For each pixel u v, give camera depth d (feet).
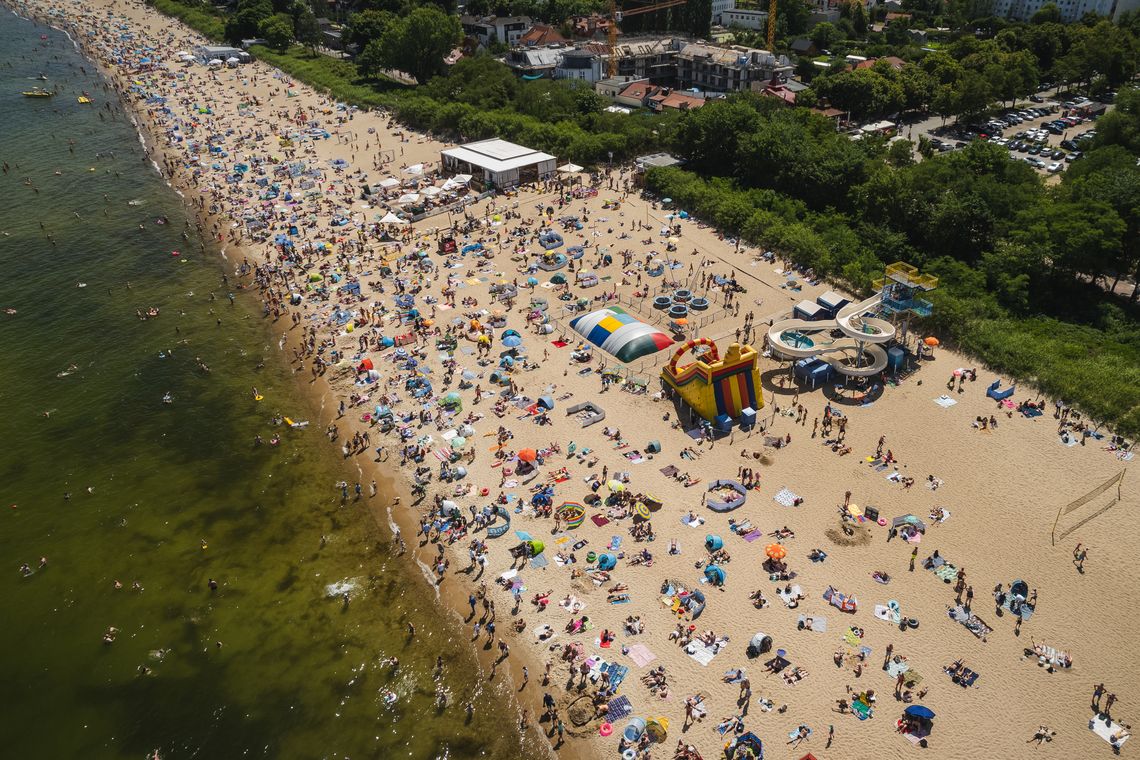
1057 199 331.77
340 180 438.40
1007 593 172.45
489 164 422.41
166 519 203.92
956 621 166.40
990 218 325.21
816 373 248.32
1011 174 359.87
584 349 269.44
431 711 153.99
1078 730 144.46
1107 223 295.28
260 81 652.48
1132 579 176.45
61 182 431.84
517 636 167.02
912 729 144.66
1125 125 434.71
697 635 163.94
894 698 150.51
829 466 213.87
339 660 164.86
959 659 157.99
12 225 375.66
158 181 436.76
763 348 271.28
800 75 650.43
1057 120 539.70
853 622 166.20
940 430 228.43
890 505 199.72
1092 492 202.49
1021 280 295.48
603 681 155.53
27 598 180.65
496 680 158.71
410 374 257.34
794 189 397.80
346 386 254.88
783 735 144.15
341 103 590.14
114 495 212.02
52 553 193.06
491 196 412.57
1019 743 142.51
